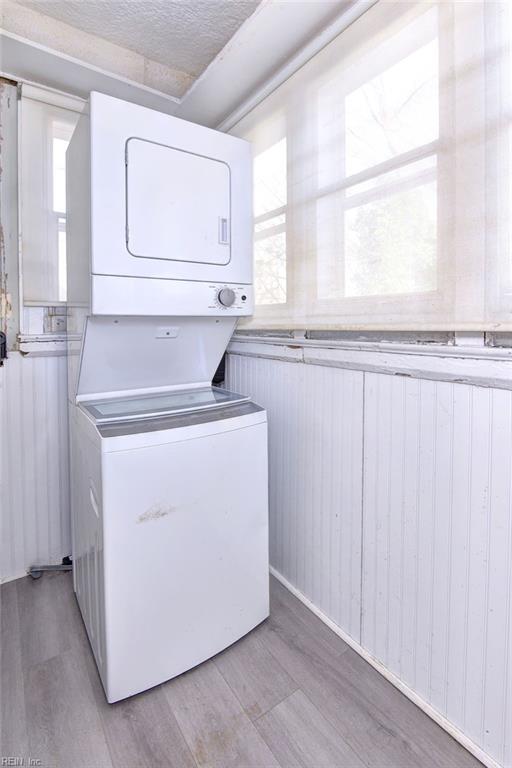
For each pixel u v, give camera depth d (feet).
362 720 4.94
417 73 4.57
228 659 5.85
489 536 4.26
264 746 4.66
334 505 6.25
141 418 5.58
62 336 7.88
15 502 7.63
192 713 5.03
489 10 3.89
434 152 4.45
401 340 5.09
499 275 3.96
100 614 5.20
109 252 5.26
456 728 4.66
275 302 7.11
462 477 4.47
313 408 6.58
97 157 5.11
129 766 4.43
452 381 4.50
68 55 6.84
